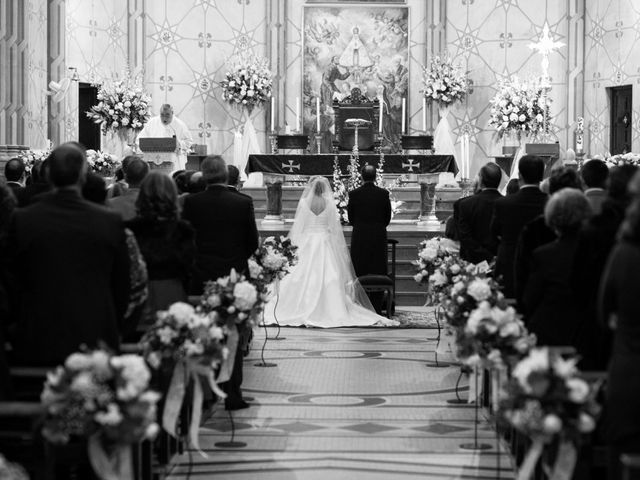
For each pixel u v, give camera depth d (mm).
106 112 18672
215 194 8430
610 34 19891
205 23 21422
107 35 20469
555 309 6117
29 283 5129
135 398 4234
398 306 15258
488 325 5750
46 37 17484
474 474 6375
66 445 4949
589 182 7410
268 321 12969
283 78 21484
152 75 21203
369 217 13602
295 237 13312
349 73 21547
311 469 6488
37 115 16891
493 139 21094
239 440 7250
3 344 5109
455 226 10625
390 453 6906
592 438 5402
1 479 3471
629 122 19609
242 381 9211
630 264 4285
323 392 8953
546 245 6234
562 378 4359
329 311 13031
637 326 4320
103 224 5191
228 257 8344
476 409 6992
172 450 6867
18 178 10469
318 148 19641
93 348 5070
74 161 5234
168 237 6652
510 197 8570
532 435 4551
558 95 20828
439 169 16594
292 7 21625
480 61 21203
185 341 5711
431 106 21281
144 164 8141
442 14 21328
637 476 3918
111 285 5297
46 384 4336
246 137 20797
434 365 10234
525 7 20938
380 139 19641
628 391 4297
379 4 21562
